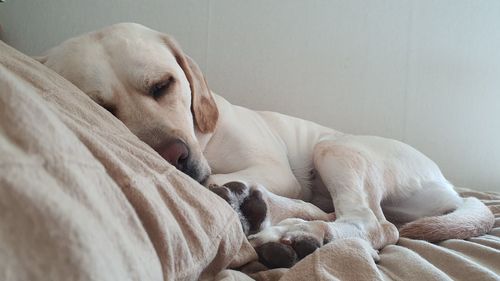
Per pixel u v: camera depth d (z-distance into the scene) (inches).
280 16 86.3
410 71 92.6
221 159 59.6
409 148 63.4
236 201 39.2
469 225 47.1
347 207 50.6
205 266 25.2
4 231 12.8
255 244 36.1
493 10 94.5
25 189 13.6
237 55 85.0
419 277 29.2
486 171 97.3
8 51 28.3
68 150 16.7
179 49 54.1
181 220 24.1
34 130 15.4
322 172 57.2
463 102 95.3
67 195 15.2
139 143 28.1
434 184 60.7
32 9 76.6
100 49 46.7
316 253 29.8
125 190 20.3
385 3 90.4
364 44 90.3
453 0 93.0
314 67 88.4
